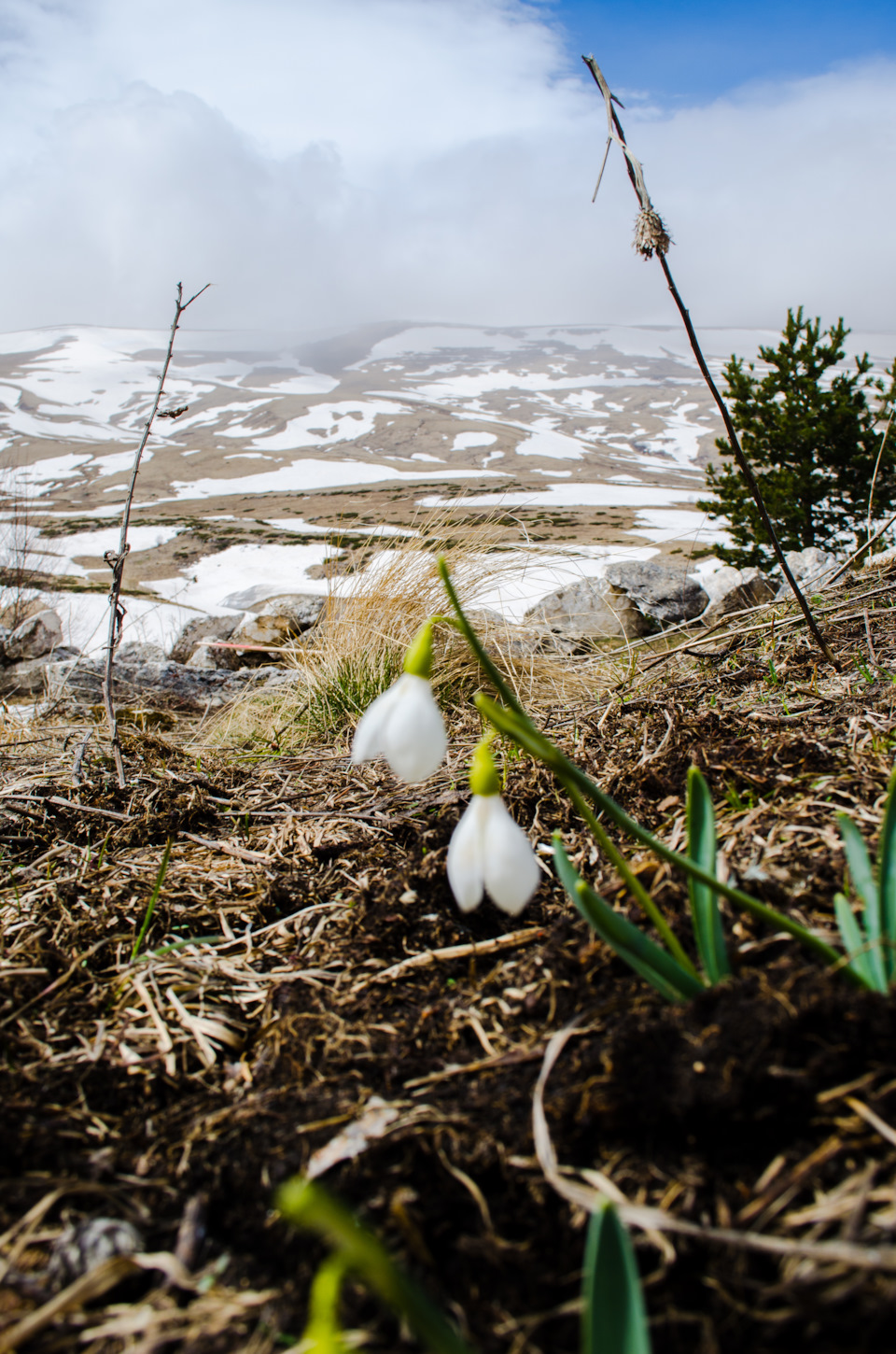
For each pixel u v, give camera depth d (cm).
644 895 25
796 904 29
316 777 57
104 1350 20
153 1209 23
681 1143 22
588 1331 16
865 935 26
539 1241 21
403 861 40
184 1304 21
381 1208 22
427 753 22
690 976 24
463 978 30
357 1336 19
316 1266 21
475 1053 26
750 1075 22
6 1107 26
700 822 26
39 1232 22
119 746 55
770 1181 21
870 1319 18
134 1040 29
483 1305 20
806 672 58
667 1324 19
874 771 37
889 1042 22
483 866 21
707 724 46
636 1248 20
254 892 39
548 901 33
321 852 42
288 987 31
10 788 55
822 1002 22
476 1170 22
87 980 33
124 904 38
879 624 66
